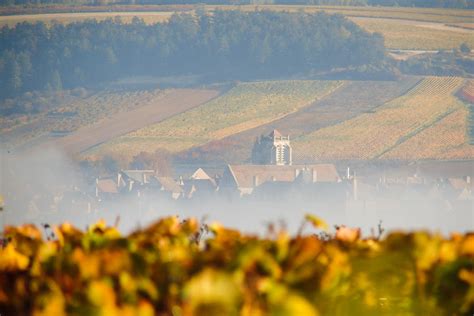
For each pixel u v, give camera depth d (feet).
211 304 97.35
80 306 101.50
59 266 109.29
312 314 98.32
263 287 100.73
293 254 108.37
